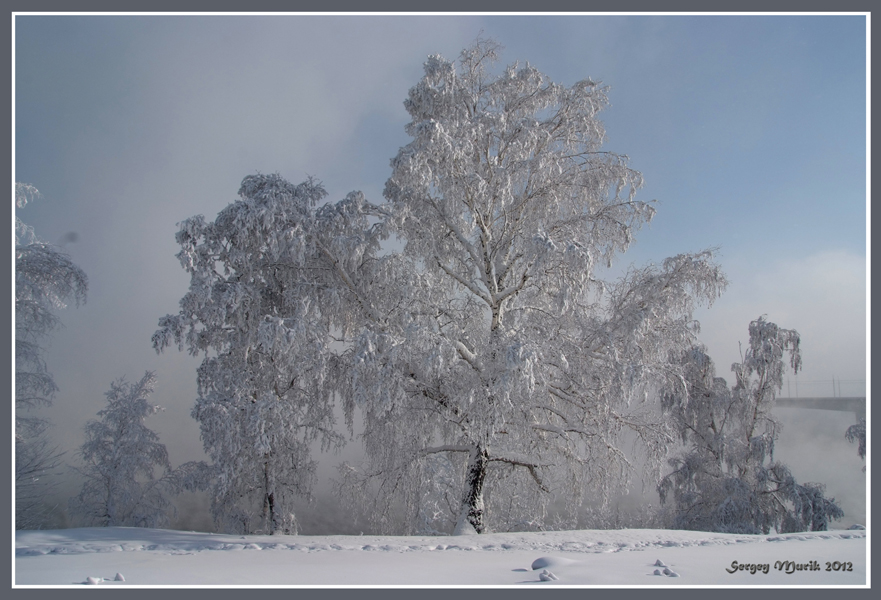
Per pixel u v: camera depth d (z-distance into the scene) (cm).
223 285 1400
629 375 1270
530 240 1359
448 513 1706
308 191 1493
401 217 1483
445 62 1556
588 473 1540
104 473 1966
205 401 1292
